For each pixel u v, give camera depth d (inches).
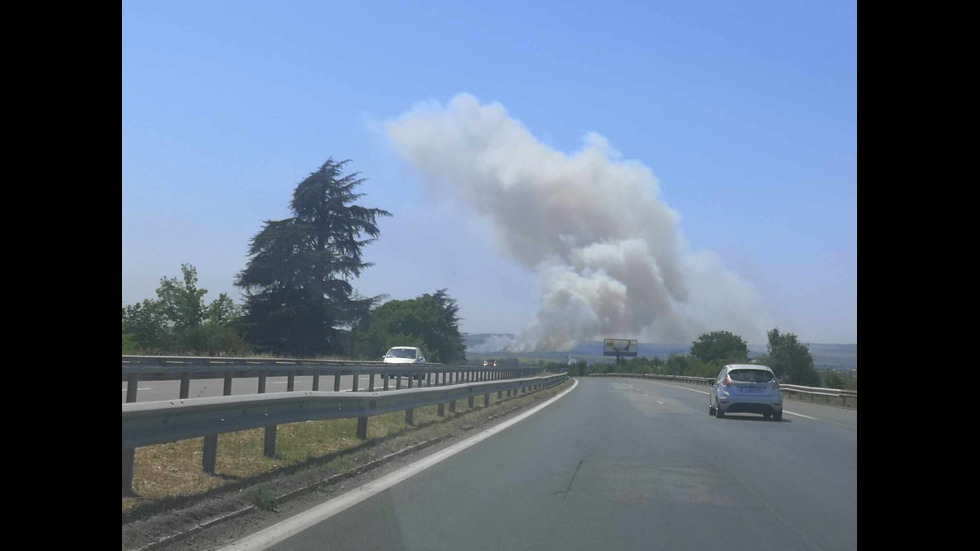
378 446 584.1
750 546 335.6
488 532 346.9
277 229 2239.2
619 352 5324.8
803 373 2413.9
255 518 359.6
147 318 2070.6
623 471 528.7
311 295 2201.0
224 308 2191.2
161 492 362.9
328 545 317.1
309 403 489.1
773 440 759.1
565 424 877.2
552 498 425.7
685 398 1577.3
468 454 593.3
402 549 315.6
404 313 3782.0
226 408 397.7
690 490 463.8
